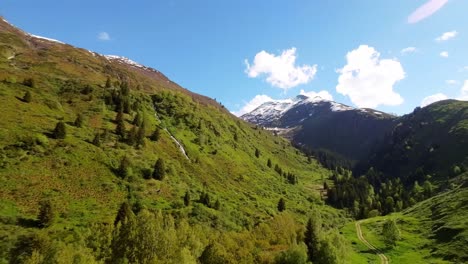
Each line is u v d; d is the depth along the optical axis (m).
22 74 170.25
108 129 147.12
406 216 121.44
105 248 73.44
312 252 85.38
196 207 119.06
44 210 83.31
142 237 69.56
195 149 181.00
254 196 163.38
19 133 114.44
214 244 78.00
